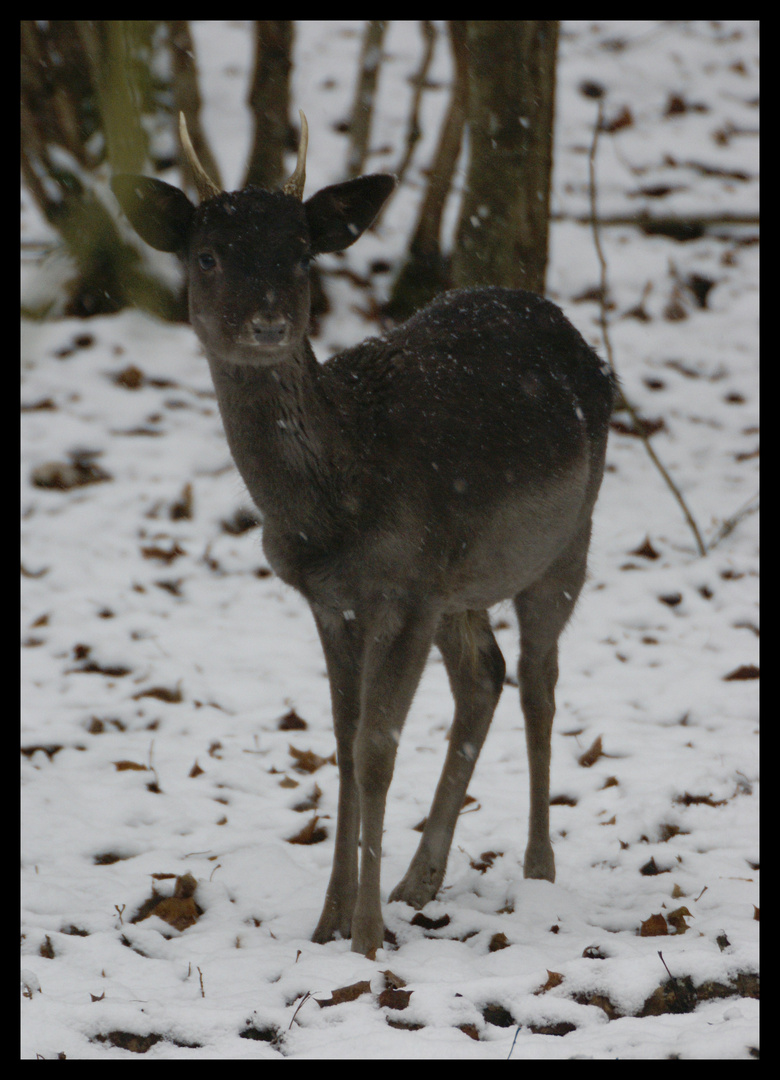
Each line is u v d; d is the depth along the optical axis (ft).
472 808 30.68
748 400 59.16
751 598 42.96
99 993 20.66
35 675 37.32
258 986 21.17
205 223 23.79
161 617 41.52
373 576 24.04
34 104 56.44
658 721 35.63
